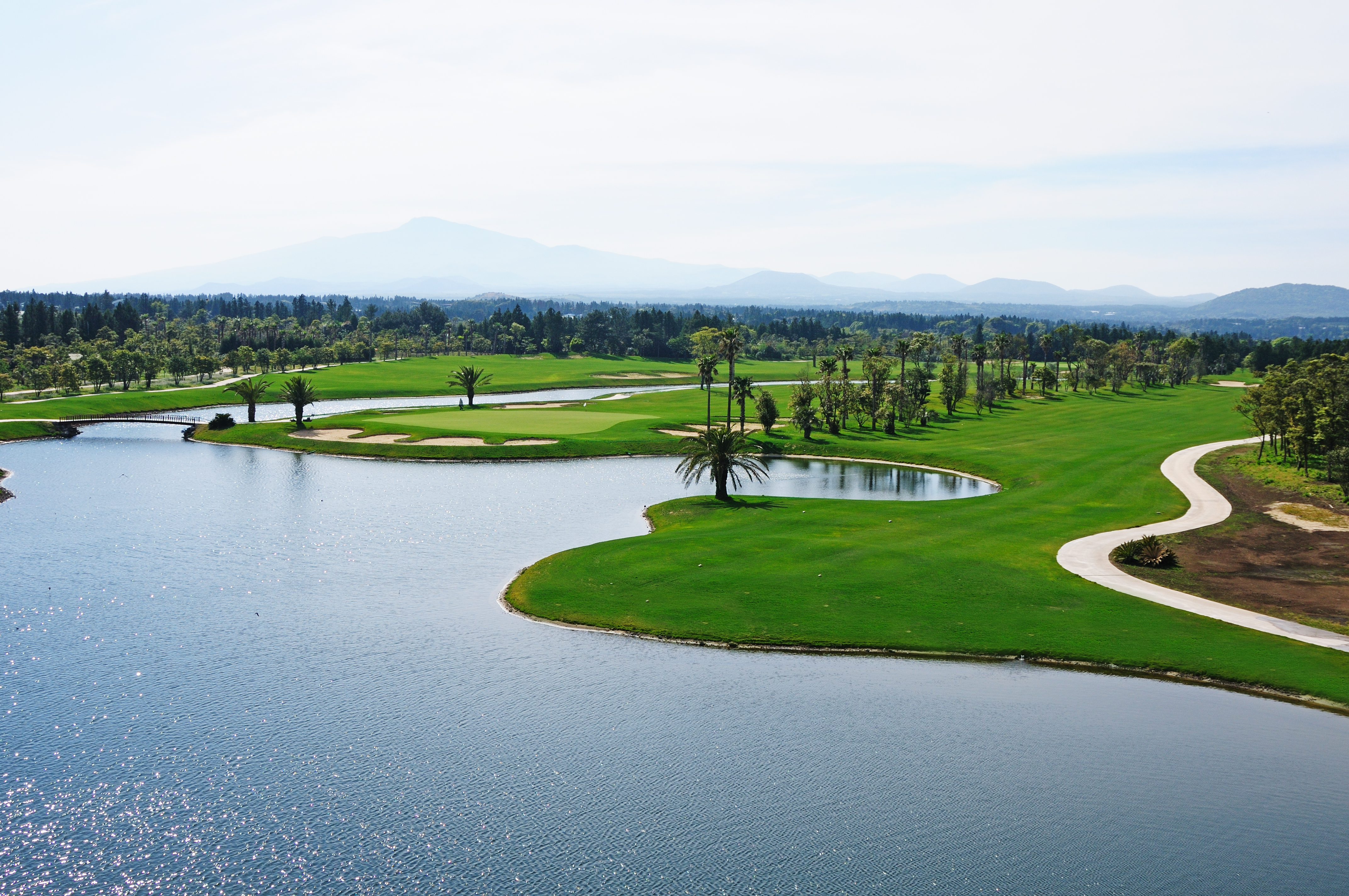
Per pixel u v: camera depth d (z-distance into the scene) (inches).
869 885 1161.4
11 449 5462.6
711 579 2426.2
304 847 1246.3
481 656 1936.5
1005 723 1605.6
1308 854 1222.3
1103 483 3922.2
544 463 4982.8
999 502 3513.8
